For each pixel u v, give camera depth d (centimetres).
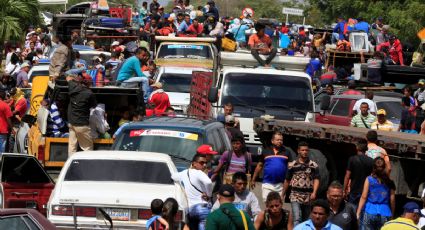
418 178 3281
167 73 6147
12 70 7256
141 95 4116
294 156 4134
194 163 2927
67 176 2948
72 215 2825
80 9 10231
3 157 3158
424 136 3566
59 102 3947
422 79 5709
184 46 6456
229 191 2372
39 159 3788
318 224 2256
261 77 4900
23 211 2192
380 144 3378
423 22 10969
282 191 3244
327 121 5441
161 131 3431
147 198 2841
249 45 5466
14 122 5116
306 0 15675
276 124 4191
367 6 12400
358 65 5947
